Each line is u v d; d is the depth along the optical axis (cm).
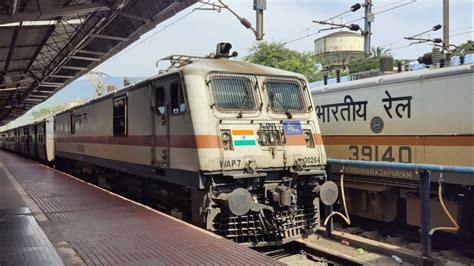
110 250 568
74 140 1733
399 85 892
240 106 812
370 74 1129
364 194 973
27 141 3262
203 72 795
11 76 2934
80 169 1823
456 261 716
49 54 2628
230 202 713
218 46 934
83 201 962
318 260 736
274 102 853
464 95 778
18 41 2114
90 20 1888
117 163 1165
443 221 822
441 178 682
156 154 907
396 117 897
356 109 986
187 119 777
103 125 1304
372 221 1032
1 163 2353
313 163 851
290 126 846
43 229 687
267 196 802
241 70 838
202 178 750
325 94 1067
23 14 1330
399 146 891
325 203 810
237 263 512
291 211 812
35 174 1642
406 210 892
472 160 764
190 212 852
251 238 783
